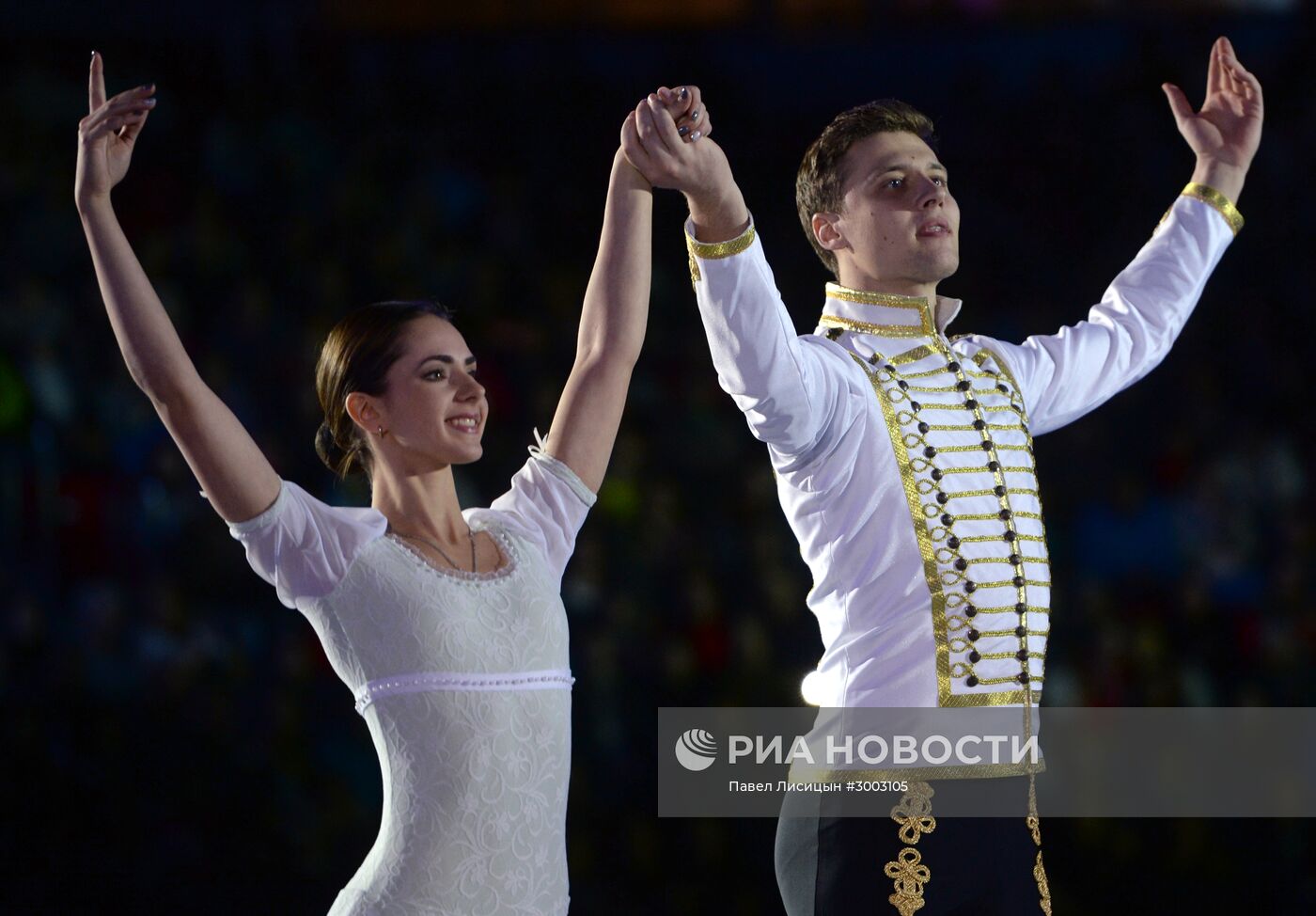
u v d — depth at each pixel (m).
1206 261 13.80
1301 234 36.16
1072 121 37.81
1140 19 38.19
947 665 10.76
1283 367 34.28
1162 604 29.75
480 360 31.69
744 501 30.19
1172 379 33.69
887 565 10.93
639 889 25.06
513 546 10.80
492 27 37.47
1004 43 38.22
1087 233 36.84
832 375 11.09
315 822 24.47
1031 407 12.46
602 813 25.73
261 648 26.08
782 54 38.06
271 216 33.12
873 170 11.80
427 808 9.95
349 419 10.96
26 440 27.00
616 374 11.45
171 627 25.56
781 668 28.02
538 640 10.54
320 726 25.41
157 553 26.64
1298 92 37.56
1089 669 28.41
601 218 35.81
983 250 36.69
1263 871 26.17
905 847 10.58
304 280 32.19
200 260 31.34
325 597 10.26
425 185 34.75
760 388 10.56
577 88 37.44
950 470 11.12
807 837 10.90
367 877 10.01
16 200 30.58
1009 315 35.78
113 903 22.86
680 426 31.31
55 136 32.16
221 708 25.00
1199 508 31.02
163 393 9.83
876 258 11.77
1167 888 26.00
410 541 10.57
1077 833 26.53
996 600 10.95
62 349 28.44
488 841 10.01
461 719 10.06
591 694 26.69
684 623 27.94
